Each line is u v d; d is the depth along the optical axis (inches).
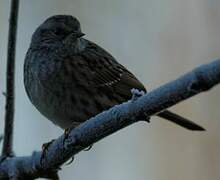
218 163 532.1
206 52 559.8
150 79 562.6
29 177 331.3
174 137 546.9
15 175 331.3
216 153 534.9
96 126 287.6
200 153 537.0
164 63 563.2
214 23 561.9
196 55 560.4
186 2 569.0
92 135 291.3
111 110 278.8
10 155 337.7
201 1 566.6
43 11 569.0
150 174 541.3
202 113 548.1
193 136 542.6
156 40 568.7
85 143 297.6
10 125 333.7
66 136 304.7
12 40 326.0
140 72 563.8
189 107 549.6
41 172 327.0
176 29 567.5
